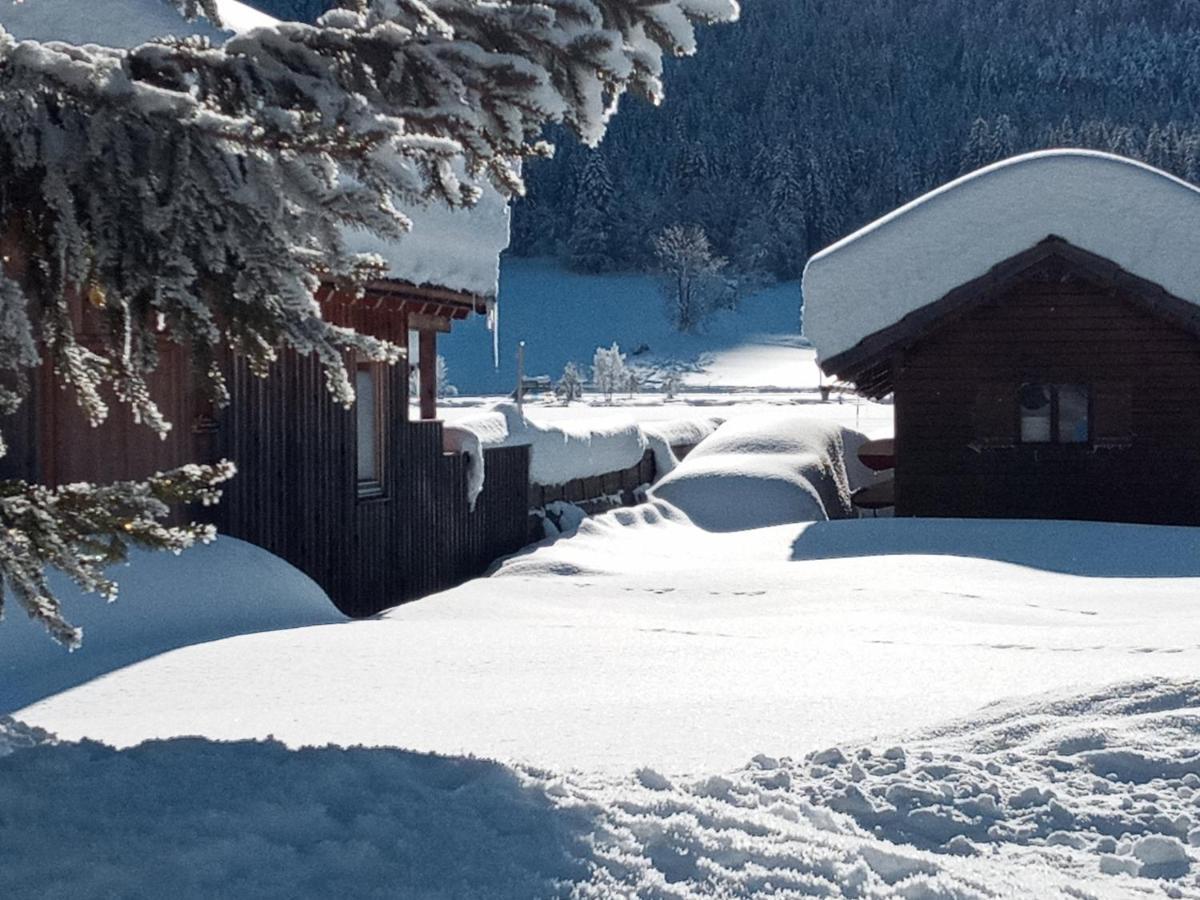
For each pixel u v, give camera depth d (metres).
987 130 176.12
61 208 3.95
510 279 150.25
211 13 4.57
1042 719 6.16
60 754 4.43
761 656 9.27
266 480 13.52
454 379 109.81
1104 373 23.08
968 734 6.11
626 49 4.48
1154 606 13.46
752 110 194.38
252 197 4.10
